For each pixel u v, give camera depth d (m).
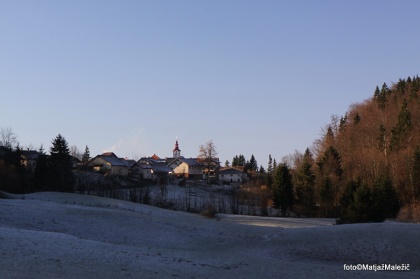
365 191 55.00
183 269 22.19
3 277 16.55
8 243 23.48
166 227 41.69
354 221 54.84
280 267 25.08
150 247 32.19
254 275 22.00
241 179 158.00
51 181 89.19
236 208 86.25
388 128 101.94
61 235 28.98
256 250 32.78
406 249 30.97
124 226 40.81
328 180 85.00
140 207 65.94
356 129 111.75
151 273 20.36
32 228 36.16
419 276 24.27
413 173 76.25
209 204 78.31
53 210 45.06
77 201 66.50
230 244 36.19
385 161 84.75
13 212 41.53
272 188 90.00
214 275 21.23
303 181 88.75
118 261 22.42
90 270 19.75
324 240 34.03
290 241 34.69
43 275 17.64
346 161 98.31
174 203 85.69
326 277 22.56
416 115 98.62
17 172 90.06
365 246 31.86
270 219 67.25
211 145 160.62
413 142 88.38
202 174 167.12
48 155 92.62
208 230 41.28
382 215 55.12
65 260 21.33
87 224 40.44
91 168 135.25
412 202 73.81
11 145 109.06
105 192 92.12
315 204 89.62
